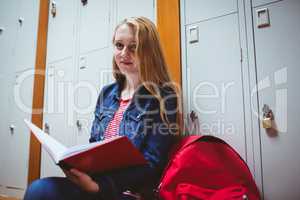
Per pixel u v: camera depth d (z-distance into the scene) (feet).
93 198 2.87
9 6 10.00
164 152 3.49
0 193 8.67
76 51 7.47
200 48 5.17
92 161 2.66
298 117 4.13
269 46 4.47
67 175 2.76
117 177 2.94
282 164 4.17
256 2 4.67
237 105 4.66
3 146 9.04
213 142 3.62
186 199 3.09
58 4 8.32
